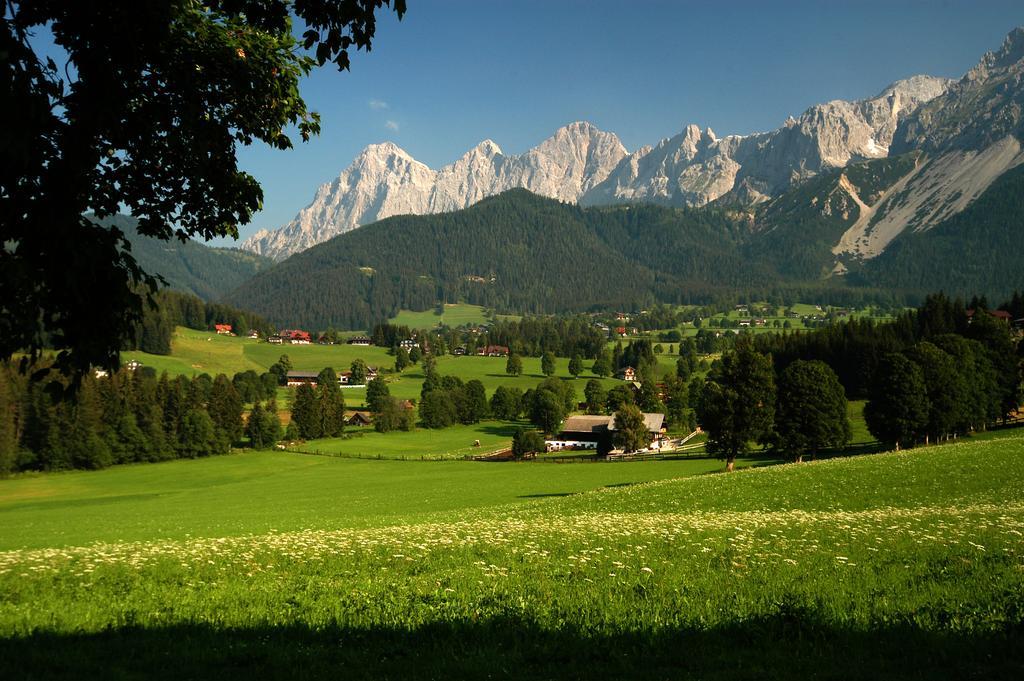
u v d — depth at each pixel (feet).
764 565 55.77
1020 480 146.72
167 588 52.54
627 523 92.17
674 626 37.68
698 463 301.22
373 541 78.38
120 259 30.78
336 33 33.32
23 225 28.68
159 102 35.63
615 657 33.06
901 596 42.98
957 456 184.96
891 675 29.89
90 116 29.73
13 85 25.39
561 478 273.75
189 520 188.14
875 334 515.91
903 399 265.13
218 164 39.88
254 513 202.08
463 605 43.70
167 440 384.06
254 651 34.63
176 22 35.76
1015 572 49.21
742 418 255.50
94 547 89.20
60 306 30.17
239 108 41.16
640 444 386.11
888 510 102.42
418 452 412.36
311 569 60.70
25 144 25.55
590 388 601.62
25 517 214.07
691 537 74.64
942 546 61.77
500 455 387.55
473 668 31.73
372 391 554.05
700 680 29.99
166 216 40.60
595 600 44.29
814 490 152.05
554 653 33.88
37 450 345.92
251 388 593.01
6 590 53.16
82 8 29.60
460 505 201.57
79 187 30.32
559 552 67.36
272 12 35.83
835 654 32.78
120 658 34.30
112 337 31.27
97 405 365.81
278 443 437.17
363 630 38.42
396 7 32.40
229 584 53.47
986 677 29.25
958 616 37.58
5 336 28.35
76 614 43.55
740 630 36.65
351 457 385.70
